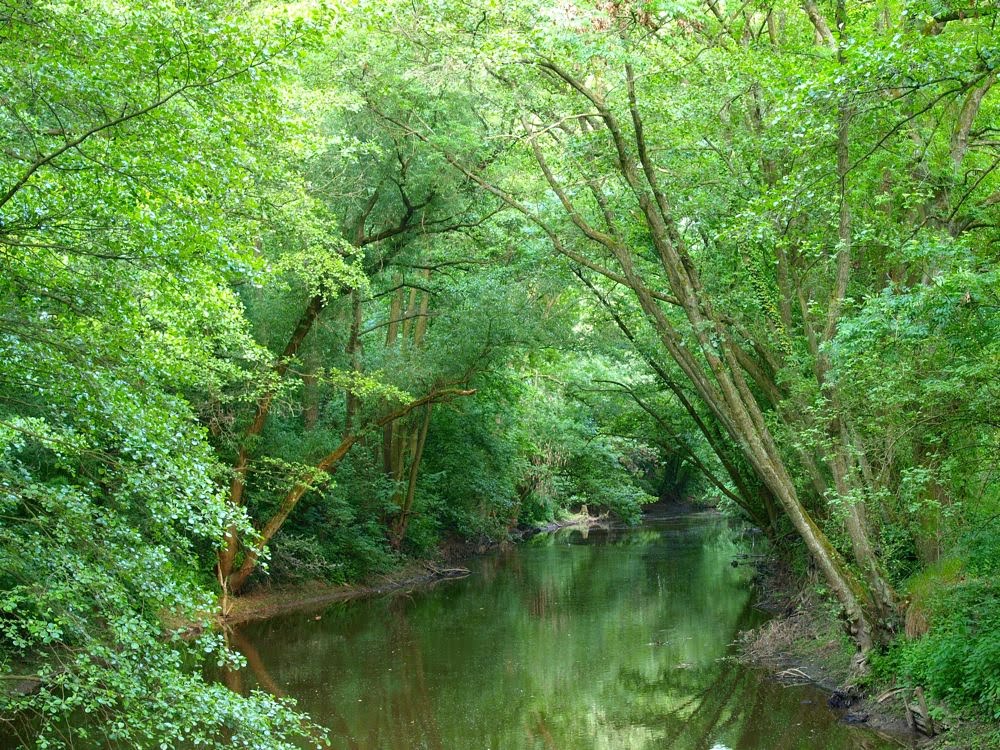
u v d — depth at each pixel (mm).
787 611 18500
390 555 27234
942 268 10727
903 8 9938
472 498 34406
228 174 6461
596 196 15531
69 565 6246
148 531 7715
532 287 20766
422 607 22641
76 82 5691
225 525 7195
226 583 20719
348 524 25719
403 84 16938
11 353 6395
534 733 12312
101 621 6988
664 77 13805
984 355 9086
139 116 5914
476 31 13078
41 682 6797
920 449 11984
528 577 27766
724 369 13867
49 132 6180
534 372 29906
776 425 15055
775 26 15336
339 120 17094
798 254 14234
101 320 6652
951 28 10969
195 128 6121
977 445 10203
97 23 5840
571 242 17062
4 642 7625
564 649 17281
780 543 21656
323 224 15562
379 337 29031
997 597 10906
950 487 11859
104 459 6699
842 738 11469
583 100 14305
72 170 5809
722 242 14500
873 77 8891
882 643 12789
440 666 16047
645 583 25625
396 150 18141
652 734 12266
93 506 6797
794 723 12305
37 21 5758
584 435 41500
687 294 14000
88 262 6598
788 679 14430
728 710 13211
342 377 17984
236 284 16609
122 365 6867
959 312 8969
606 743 11883
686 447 23750
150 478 6445
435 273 24609
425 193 19406
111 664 6348
